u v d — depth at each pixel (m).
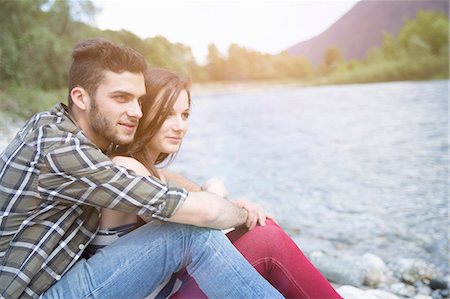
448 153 4.53
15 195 1.01
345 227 3.14
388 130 5.29
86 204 1.06
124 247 1.07
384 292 2.12
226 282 1.08
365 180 4.04
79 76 1.13
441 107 5.89
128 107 1.14
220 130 5.54
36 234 1.01
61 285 1.04
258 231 1.24
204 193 1.12
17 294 0.99
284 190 3.90
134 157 1.26
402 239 2.92
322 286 1.23
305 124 5.72
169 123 1.28
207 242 1.09
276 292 1.11
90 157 1.01
